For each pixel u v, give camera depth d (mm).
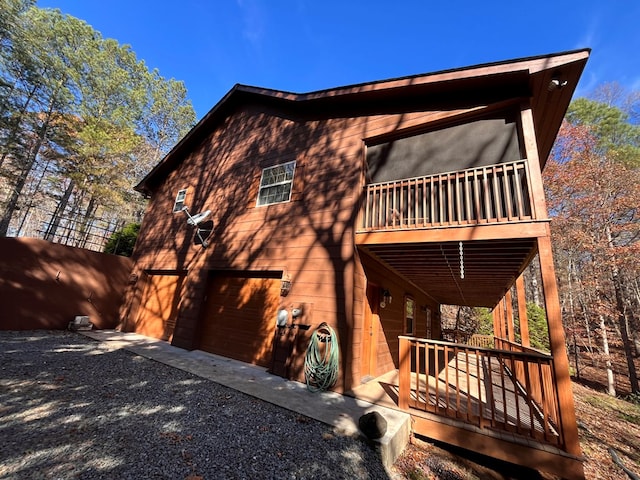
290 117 6965
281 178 6547
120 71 16266
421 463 3021
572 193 12844
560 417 2883
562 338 3072
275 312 5691
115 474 2129
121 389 3809
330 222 5293
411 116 5305
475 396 4641
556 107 4715
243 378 4668
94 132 14023
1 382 3617
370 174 5648
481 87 4781
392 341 6938
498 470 3145
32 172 15758
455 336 12656
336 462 2600
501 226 3773
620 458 4414
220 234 7043
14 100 13719
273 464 2467
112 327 8469
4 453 2252
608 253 10844
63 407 3127
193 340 6449
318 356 4535
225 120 8648
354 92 5578
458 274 6594
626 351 10305
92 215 15656
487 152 4738
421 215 5086
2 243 6746
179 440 2684
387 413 3566
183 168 9258
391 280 7039
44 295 7270
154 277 8531
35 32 13750
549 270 3350
